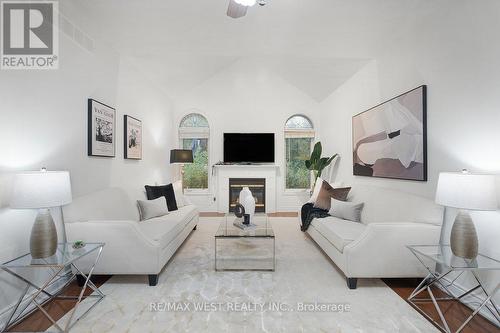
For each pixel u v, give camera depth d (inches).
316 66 185.6
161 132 207.9
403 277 92.7
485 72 78.9
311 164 222.8
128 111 152.8
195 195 240.2
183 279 100.9
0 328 71.1
